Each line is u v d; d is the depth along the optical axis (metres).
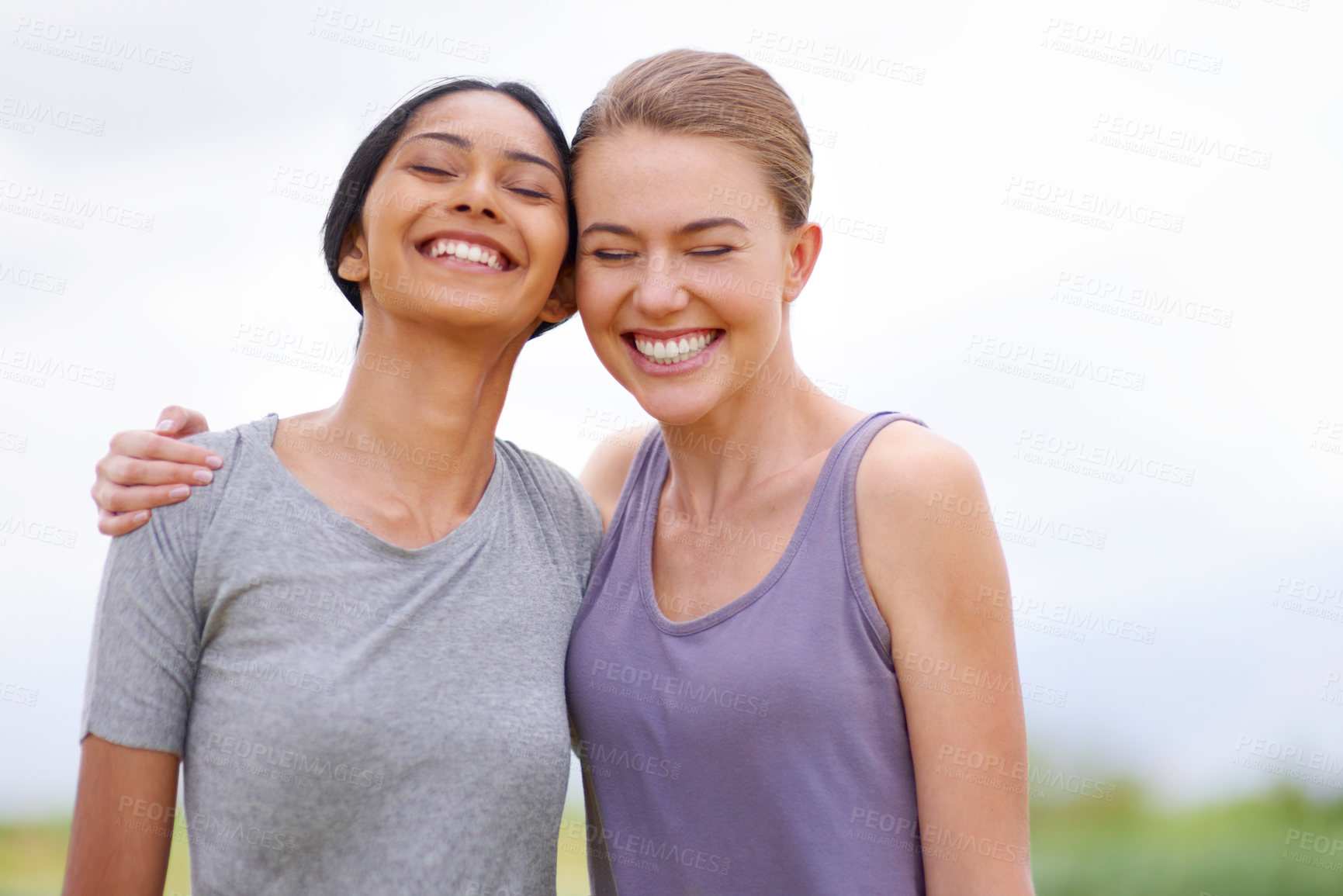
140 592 1.61
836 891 1.74
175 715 1.63
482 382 1.85
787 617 1.78
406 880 1.61
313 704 1.59
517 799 1.69
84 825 1.61
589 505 2.10
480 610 1.75
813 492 1.83
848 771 1.76
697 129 1.81
